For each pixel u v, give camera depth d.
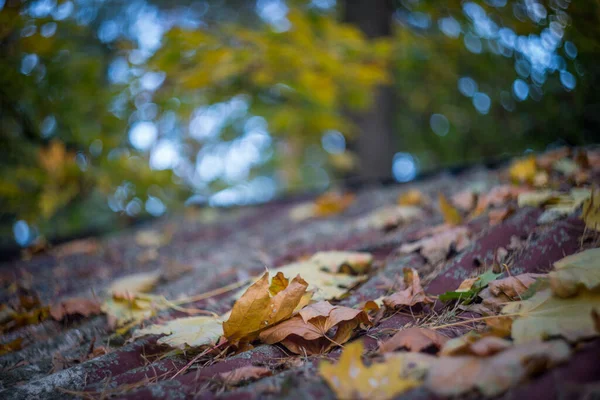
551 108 4.16
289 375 0.89
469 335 0.90
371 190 3.62
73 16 3.69
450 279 1.36
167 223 3.94
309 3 4.02
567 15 2.67
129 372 1.06
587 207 1.33
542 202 1.65
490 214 1.72
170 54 3.56
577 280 0.95
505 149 5.38
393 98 5.45
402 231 2.10
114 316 1.55
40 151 3.23
